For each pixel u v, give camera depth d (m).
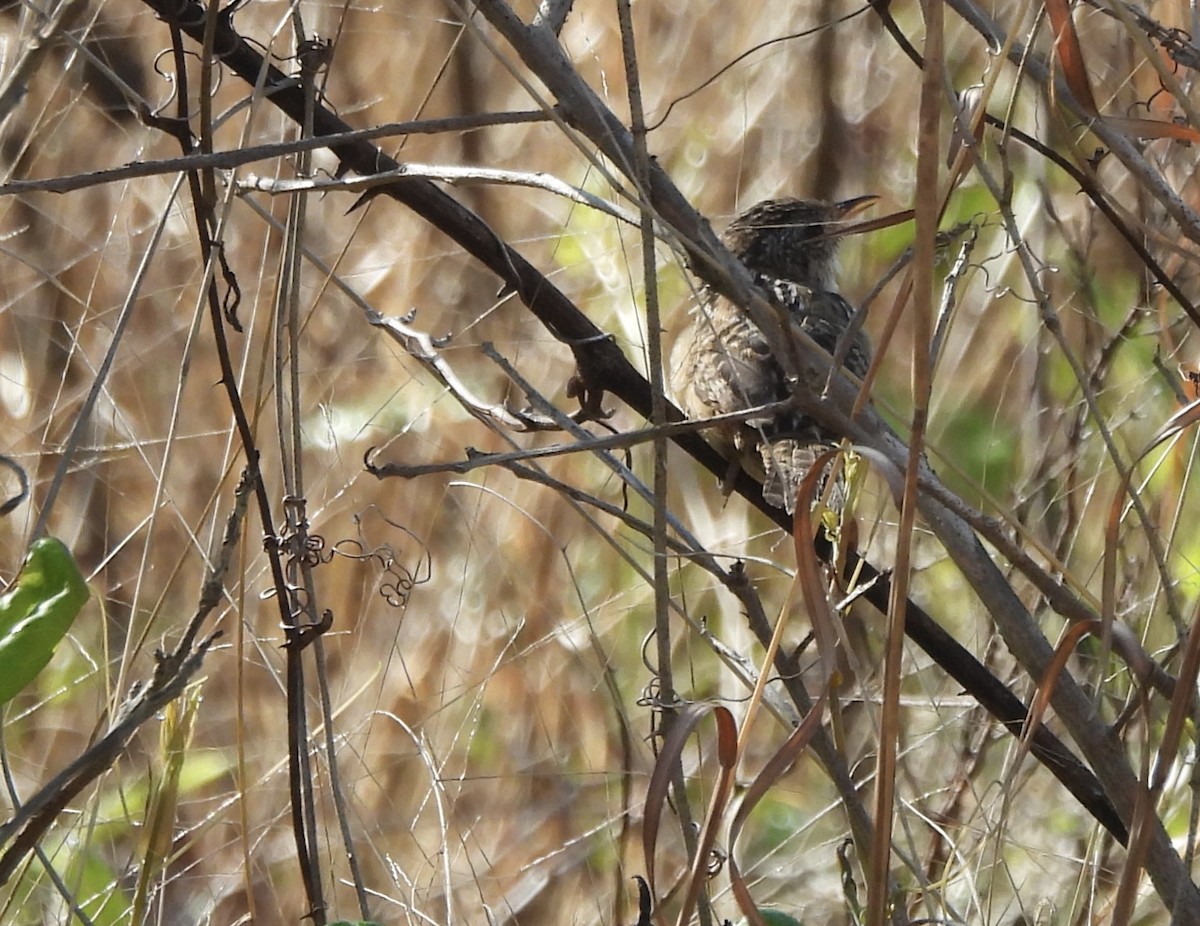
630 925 7.55
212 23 4.86
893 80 10.48
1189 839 5.01
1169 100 7.08
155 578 8.48
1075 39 4.74
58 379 9.00
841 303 9.25
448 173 4.83
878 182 10.52
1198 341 7.65
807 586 4.15
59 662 7.97
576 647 8.36
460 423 9.43
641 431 4.68
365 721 7.62
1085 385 4.78
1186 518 7.57
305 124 5.24
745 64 10.55
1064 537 7.34
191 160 4.33
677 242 5.20
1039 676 5.19
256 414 5.40
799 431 7.62
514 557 9.11
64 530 8.45
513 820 8.30
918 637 5.89
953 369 9.32
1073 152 4.84
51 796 4.29
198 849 7.80
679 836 8.25
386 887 7.53
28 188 4.20
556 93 5.17
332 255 10.16
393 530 9.12
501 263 5.65
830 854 7.98
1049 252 8.77
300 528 5.39
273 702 8.15
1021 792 7.69
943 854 7.11
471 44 10.38
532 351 9.77
